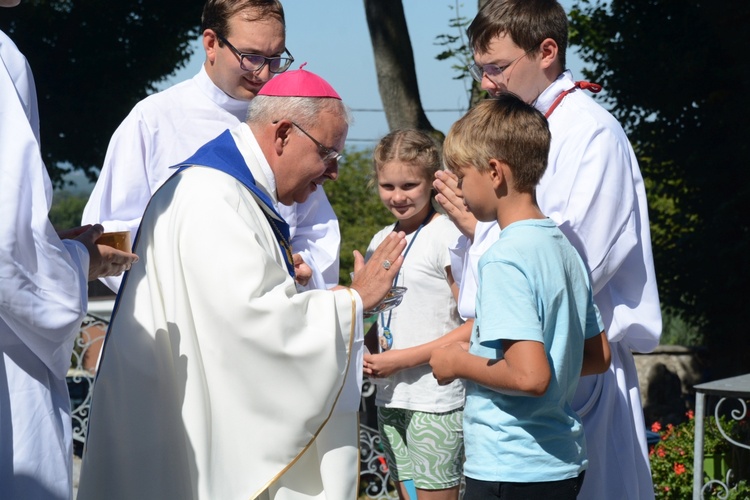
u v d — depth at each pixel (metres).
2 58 2.58
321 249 4.34
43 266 2.54
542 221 3.04
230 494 3.02
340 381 3.09
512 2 3.61
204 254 3.02
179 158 4.27
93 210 4.20
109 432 3.16
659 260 10.48
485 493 2.98
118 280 4.11
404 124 8.38
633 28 10.38
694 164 10.28
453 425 4.31
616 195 3.49
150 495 3.11
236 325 2.98
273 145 3.25
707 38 9.95
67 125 14.90
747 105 9.81
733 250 9.92
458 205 3.69
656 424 7.02
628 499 3.61
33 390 2.65
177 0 14.84
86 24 14.52
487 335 2.85
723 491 5.78
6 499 2.58
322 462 3.16
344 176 16.77
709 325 10.48
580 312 3.08
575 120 3.58
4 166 2.48
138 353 3.15
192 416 3.05
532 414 2.96
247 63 4.14
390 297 3.50
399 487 4.51
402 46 8.33
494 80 3.67
